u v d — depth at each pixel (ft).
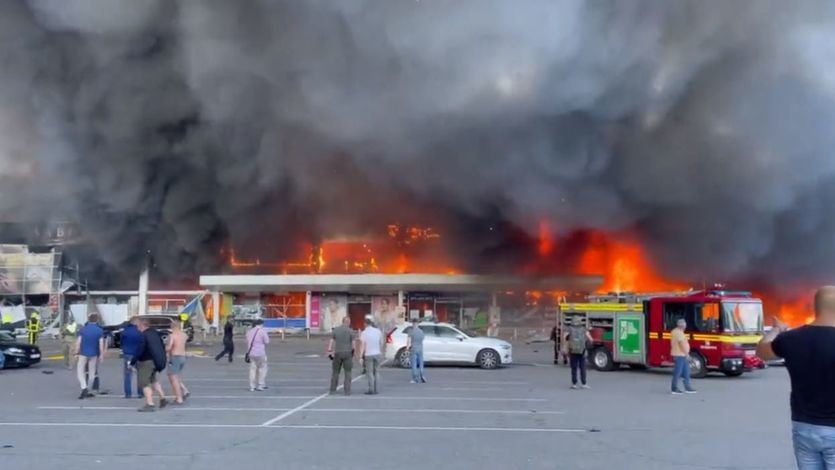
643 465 29.48
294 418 41.91
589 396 53.52
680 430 38.04
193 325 137.18
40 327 139.03
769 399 51.96
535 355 101.14
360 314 140.87
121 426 39.01
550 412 44.65
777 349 16.58
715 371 70.59
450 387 59.67
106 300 152.87
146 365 45.06
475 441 34.60
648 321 73.31
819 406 15.93
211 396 52.75
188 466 29.12
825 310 16.37
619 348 74.79
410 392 55.72
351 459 30.45
